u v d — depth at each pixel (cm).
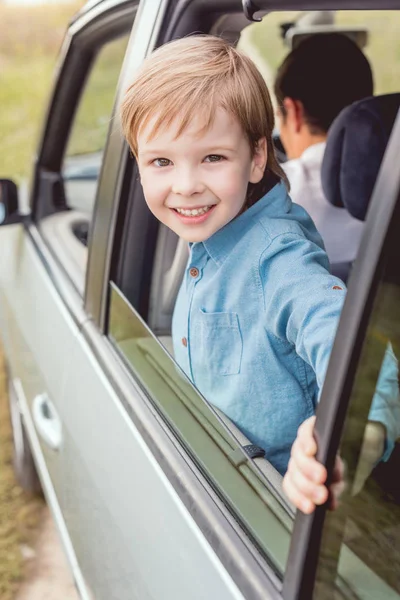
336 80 205
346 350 83
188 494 116
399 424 98
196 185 120
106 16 194
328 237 209
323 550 92
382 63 409
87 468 158
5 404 357
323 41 205
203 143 118
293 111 213
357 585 97
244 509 107
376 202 80
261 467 119
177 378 126
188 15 141
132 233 160
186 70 119
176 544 115
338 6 101
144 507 127
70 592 256
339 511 92
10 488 304
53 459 196
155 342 135
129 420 139
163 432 129
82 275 199
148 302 170
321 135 212
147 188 125
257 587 97
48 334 200
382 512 99
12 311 252
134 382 144
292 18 262
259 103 124
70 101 246
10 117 920
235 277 127
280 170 137
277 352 125
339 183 189
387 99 179
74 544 181
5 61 1129
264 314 123
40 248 238
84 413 162
